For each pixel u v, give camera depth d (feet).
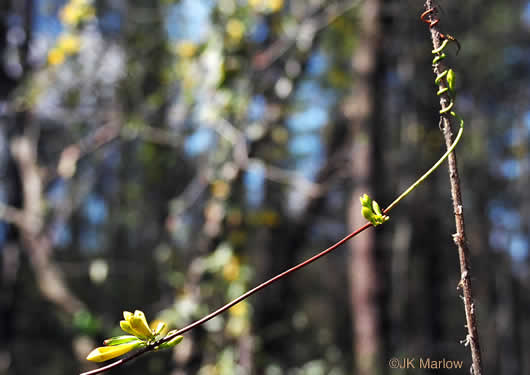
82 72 13.03
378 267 12.64
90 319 10.78
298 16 12.67
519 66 21.83
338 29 13.73
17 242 15.29
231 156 11.71
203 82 11.32
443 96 3.22
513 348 24.76
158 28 13.24
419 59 15.24
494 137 24.79
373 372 11.87
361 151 13.04
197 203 13.17
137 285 19.25
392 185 17.35
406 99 16.31
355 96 13.57
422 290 17.44
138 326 2.98
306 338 15.47
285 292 13.70
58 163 14.38
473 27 19.65
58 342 21.72
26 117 13.80
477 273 25.12
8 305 15.49
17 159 13.39
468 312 2.96
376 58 13.15
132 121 12.62
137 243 19.75
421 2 13.33
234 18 10.96
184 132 13.11
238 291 10.80
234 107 11.09
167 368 12.44
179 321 10.49
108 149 16.55
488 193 25.64
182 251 12.57
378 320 12.38
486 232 25.11
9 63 13.80
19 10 14.02
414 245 17.34
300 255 24.35
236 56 10.84
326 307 24.67
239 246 11.12
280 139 12.76
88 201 19.67
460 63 19.88
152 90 13.34
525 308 27.17
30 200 12.73
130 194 16.76
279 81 12.38
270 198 14.08
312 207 14.10
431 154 16.62
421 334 16.67
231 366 10.45
